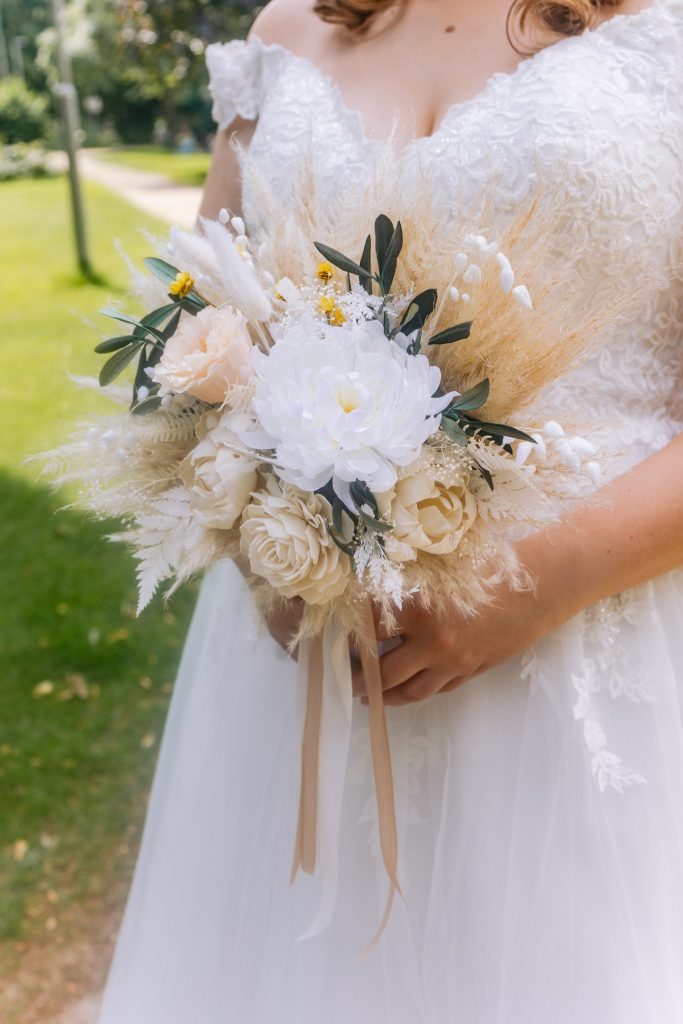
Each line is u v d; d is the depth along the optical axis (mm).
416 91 1321
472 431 1049
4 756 3107
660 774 1212
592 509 1150
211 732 1523
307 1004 1310
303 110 1381
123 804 2920
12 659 3566
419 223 1098
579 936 1175
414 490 1008
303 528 1014
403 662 1161
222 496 1044
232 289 1078
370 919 1305
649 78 1188
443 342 1041
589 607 1243
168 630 3738
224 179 1620
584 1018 1159
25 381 6648
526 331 1047
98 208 14062
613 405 1249
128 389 1216
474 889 1229
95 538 4438
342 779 1213
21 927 2539
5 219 13594
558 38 1236
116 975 1606
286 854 1378
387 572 988
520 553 1141
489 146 1200
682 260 1218
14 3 28734
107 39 26359
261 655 1456
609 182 1150
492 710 1252
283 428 986
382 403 988
